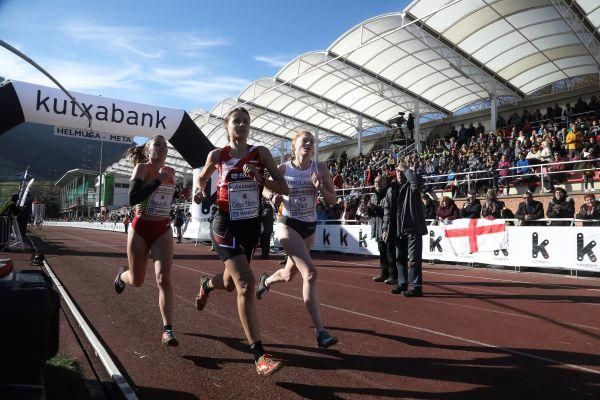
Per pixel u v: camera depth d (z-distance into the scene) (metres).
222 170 3.54
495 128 22.47
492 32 17.94
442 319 5.16
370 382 3.23
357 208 14.73
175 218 21.02
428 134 28.52
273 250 15.23
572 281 8.29
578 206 13.41
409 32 17.95
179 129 15.08
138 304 5.79
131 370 3.44
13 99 12.52
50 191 101.50
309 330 4.61
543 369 3.49
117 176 70.31
